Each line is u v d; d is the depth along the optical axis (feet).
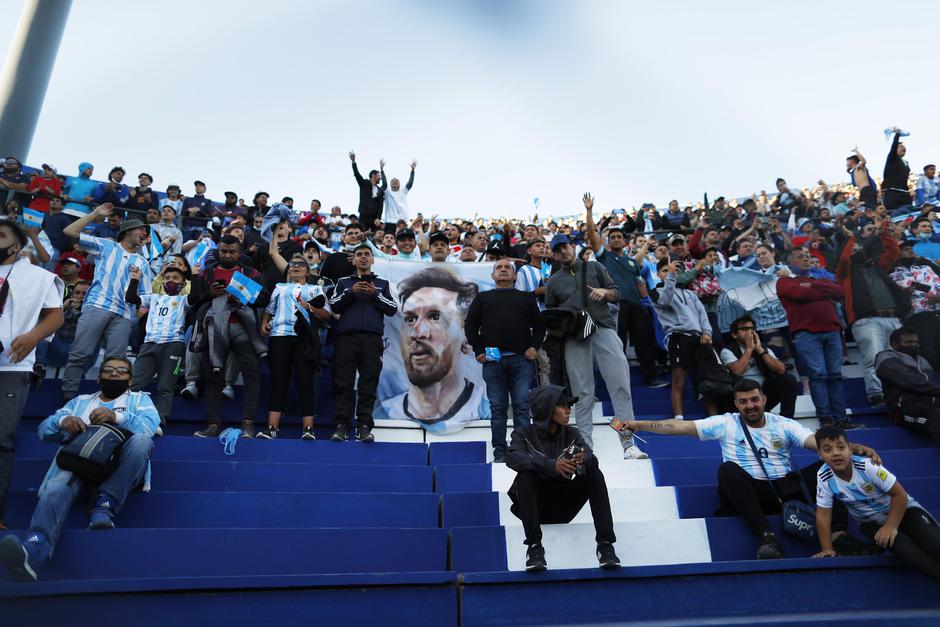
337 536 15.33
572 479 15.20
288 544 15.10
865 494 15.08
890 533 14.34
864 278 26.55
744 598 13.78
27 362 15.42
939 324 26.71
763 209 49.96
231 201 48.19
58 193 42.70
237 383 26.43
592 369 21.48
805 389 26.20
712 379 22.85
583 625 12.82
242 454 20.15
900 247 30.66
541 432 15.76
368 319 22.65
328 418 24.29
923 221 37.24
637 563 15.38
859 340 26.08
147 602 12.58
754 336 22.72
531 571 13.69
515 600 13.42
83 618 12.34
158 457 19.51
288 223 33.71
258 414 23.75
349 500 17.37
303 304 22.66
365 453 21.20
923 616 12.69
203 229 43.62
